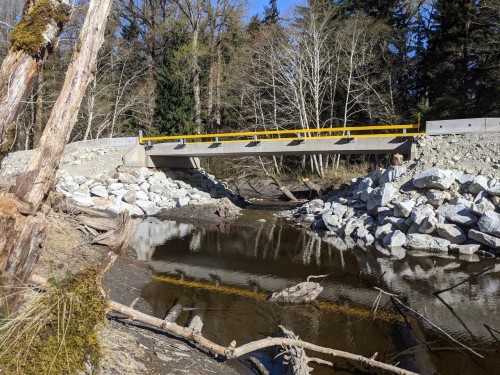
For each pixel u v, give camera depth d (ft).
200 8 104.88
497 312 24.21
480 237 36.94
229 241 44.88
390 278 30.96
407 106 92.79
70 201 30.30
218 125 105.70
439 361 18.65
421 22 96.58
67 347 9.57
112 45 95.20
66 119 10.18
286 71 89.81
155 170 72.33
